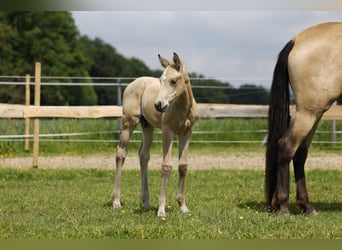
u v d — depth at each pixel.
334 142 15.41
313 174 11.42
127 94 7.71
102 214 7.14
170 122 6.82
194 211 7.28
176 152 15.28
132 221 6.62
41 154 15.09
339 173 11.55
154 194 8.99
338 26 7.11
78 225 6.43
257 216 6.88
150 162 13.52
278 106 7.34
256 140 17.36
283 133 7.31
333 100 7.05
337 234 5.96
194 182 10.44
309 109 7.06
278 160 7.22
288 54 7.26
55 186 10.04
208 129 17.84
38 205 8.00
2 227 6.36
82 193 9.13
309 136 7.43
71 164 13.34
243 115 14.02
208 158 14.31
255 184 10.20
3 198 8.62
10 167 12.60
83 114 12.88
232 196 8.82
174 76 6.55
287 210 7.13
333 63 6.95
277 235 5.95
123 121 7.72
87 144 16.08
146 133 7.70
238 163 13.47
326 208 7.81
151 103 7.24
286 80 7.34
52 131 17.00
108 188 9.75
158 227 6.22
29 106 13.13
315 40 7.07
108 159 14.20
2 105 13.98
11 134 16.62
